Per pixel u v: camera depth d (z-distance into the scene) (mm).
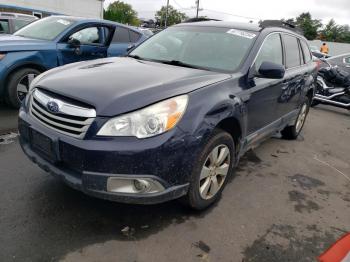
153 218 2924
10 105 5488
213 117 2750
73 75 2943
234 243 2734
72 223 2754
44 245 2486
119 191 2445
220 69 3402
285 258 2631
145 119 2412
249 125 3508
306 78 5145
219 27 4023
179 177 2598
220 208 3205
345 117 8359
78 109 2492
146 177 2428
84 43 6219
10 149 4055
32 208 2900
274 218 3158
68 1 25672
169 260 2471
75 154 2438
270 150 5043
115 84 2684
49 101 2656
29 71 5473
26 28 6492
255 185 3783
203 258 2529
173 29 4305
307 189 3861
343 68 9578
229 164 3232
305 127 6785
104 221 2818
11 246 2441
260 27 4070
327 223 3189
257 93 3473
